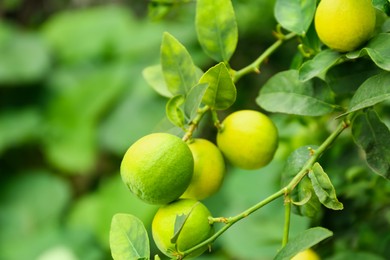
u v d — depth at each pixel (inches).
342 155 33.2
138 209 76.6
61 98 91.0
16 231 82.7
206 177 26.3
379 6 24.3
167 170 24.5
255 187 51.3
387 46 24.8
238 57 55.2
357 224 31.6
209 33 27.4
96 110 89.3
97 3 109.2
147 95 87.9
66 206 86.3
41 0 107.8
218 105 26.2
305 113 26.7
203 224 24.9
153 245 70.3
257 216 50.1
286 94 27.2
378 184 31.3
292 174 25.9
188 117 25.7
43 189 86.5
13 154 94.3
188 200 25.3
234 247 52.7
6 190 87.2
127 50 93.4
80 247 75.7
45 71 93.0
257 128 26.7
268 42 51.0
